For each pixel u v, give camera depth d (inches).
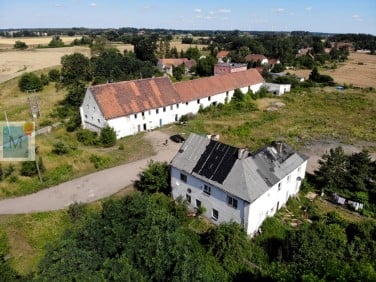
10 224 1059.3
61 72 3590.1
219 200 1059.3
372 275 554.9
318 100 2928.2
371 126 2226.9
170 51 5575.8
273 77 3732.8
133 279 597.6
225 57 5088.6
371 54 7357.3
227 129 2090.3
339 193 1286.9
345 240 929.5
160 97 2130.9
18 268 904.3
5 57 5103.3
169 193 1270.9
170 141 1865.2
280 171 1119.0
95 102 1865.2
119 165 1542.8
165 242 706.2
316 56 5767.7
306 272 640.4
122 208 855.7
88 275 624.1
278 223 1090.1
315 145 1876.2
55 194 1269.7
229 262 903.1
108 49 4854.8
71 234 802.2
